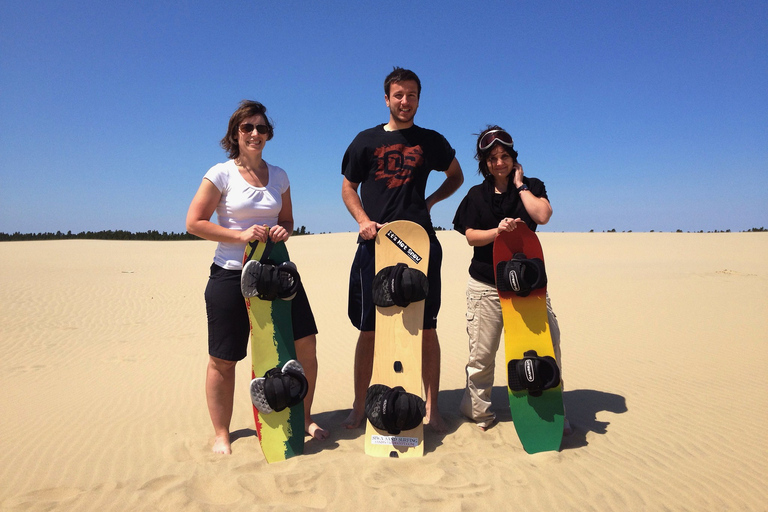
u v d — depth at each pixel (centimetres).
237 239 341
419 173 395
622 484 301
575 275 1706
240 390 546
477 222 395
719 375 566
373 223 381
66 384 658
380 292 369
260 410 338
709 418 425
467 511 265
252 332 346
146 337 1005
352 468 312
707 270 1823
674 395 495
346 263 2289
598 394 505
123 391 598
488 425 401
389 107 395
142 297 1502
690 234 3781
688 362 632
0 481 321
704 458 342
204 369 715
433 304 399
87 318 1211
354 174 402
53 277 1859
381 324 371
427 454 345
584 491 291
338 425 411
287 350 360
